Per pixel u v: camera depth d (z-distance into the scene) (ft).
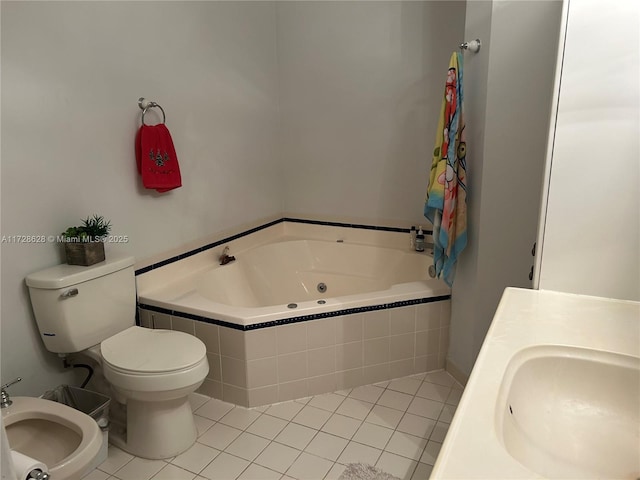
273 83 10.96
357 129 10.40
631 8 3.52
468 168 7.47
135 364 6.13
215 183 9.49
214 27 9.08
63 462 4.72
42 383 6.56
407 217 10.29
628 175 3.80
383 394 7.86
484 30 6.70
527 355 3.35
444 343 8.42
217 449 6.64
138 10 7.49
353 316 7.75
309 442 6.73
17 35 5.83
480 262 7.26
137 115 7.66
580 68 3.74
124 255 7.09
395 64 9.70
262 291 10.27
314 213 11.38
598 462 2.93
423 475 6.03
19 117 5.95
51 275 6.12
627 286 4.01
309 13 10.33
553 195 4.05
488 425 2.53
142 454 6.51
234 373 7.55
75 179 6.73
